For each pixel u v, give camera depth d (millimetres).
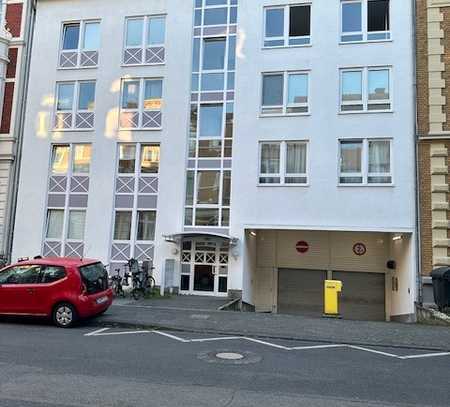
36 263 11750
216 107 20047
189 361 7980
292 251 21141
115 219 20375
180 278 19391
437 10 17906
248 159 18984
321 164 18297
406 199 17359
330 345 9875
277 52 19312
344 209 17891
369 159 18062
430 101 17438
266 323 12047
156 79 20719
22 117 21766
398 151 17672
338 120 18391
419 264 16766
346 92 18609
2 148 21531
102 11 21594
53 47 21906
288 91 19094
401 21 18375
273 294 21047
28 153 21391
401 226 17250
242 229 18656
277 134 18859
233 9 20328
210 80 20188
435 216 16844
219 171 19625
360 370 7699
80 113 21172
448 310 14203
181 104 20219
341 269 20656
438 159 17094
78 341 9523
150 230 20031
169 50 20625
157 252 19672
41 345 9000
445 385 6883
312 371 7531
